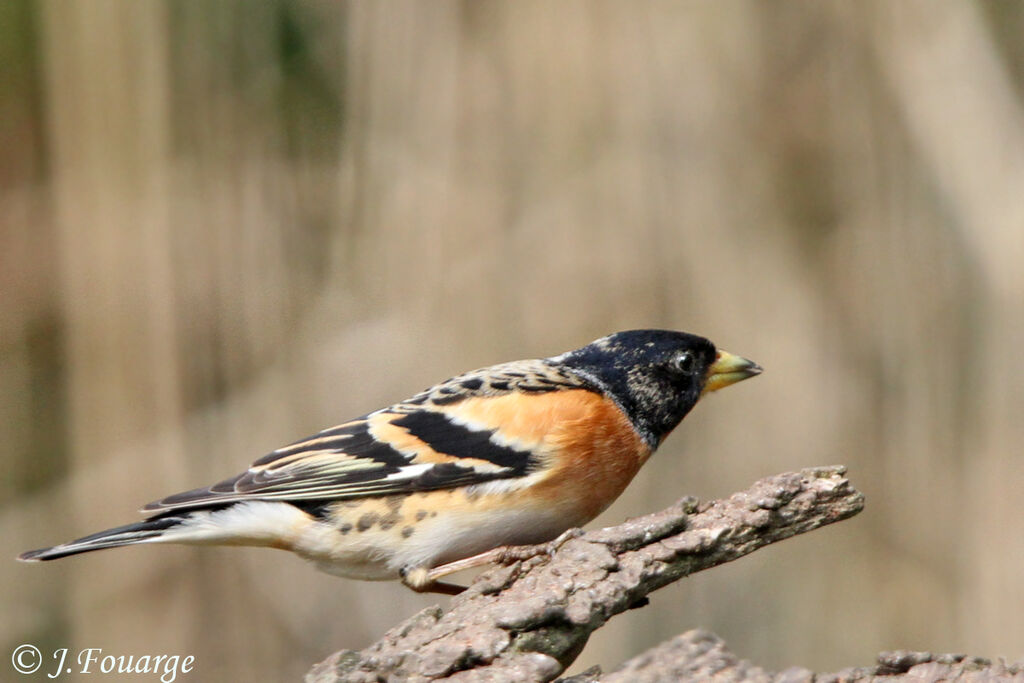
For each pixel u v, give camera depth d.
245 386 11.95
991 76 12.93
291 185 12.47
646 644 12.12
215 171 12.21
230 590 11.75
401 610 11.83
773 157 12.61
